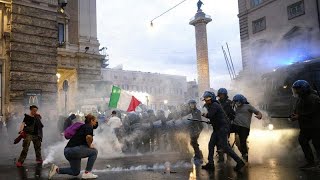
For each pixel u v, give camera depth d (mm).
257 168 7824
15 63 20484
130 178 7098
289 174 6898
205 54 37250
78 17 34031
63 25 32531
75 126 7332
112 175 7609
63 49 32031
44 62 21781
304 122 7523
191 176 7047
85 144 7234
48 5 22297
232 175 7035
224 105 9703
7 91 20422
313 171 7203
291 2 31641
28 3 21234
